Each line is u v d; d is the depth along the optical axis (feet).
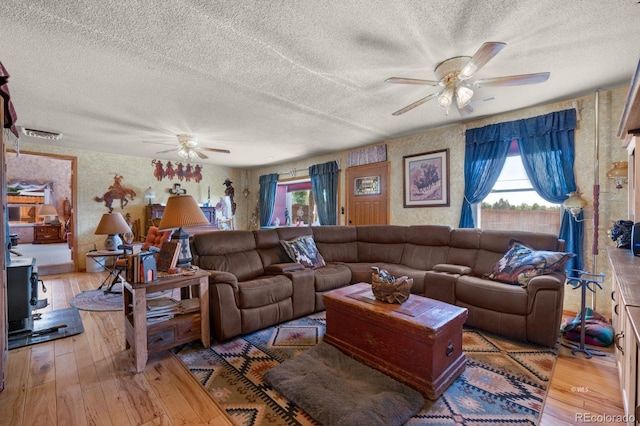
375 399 5.38
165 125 12.75
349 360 6.91
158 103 10.19
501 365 6.94
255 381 6.33
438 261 11.53
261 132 14.07
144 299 6.81
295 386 5.86
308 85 8.85
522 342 8.13
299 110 11.05
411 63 7.55
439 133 13.87
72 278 16.05
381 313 6.43
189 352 7.66
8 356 7.44
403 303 7.02
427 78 8.37
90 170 17.89
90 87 8.87
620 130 6.97
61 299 12.31
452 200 13.47
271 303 9.25
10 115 7.16
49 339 8.36
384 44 6.70
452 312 6.47
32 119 11.74
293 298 9.90
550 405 5.53
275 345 8.07
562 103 10.48
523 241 9.88
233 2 5.35
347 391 5.69
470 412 5.33
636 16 5.76
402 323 6.05
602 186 9.67
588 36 6.46
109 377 6.50
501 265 9.36
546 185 10.69
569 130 10.25
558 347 7.81
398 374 6.14
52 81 8.45
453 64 7.24
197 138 14.97
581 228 10.07
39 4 5.35
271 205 23.63
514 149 11.85
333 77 8.34
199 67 7.75
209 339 8.02
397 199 15.66
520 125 11.26
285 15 5.72
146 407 5.50
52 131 13.46
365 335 6.86
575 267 10.10
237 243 10.67
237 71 7.97
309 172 20.49
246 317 8.60
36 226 29.89
